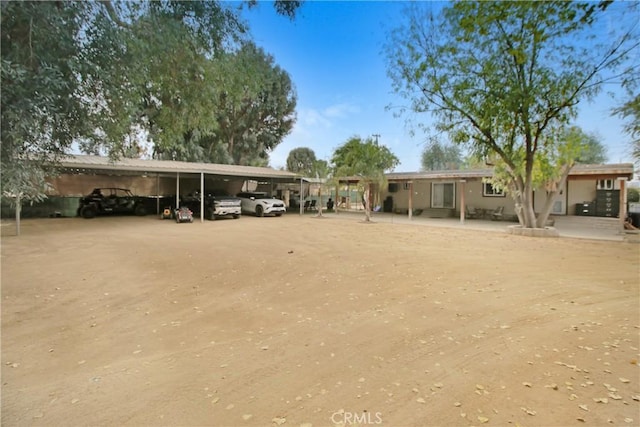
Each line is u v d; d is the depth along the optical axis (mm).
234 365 3211
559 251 9227
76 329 4098
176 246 9820
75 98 2936
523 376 2984
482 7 9422
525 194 12617
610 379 2928
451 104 11766
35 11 2348
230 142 32688
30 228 13422
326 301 5129
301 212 22484
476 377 2973
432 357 3352
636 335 3836
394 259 8133
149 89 4520
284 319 4414
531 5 8922
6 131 2318
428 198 21422
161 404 2600
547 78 10227
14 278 6301
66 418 2436
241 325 4223
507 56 10398
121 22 3293
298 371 3092
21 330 4059
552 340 3730
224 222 17109
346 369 3121
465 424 2346
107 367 3191
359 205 30172
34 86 2373
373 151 17016
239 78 5000
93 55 2859
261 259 8117
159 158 25938
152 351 3525
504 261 7902
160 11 3732
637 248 9672
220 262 7777
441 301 5078
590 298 5195
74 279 6270
